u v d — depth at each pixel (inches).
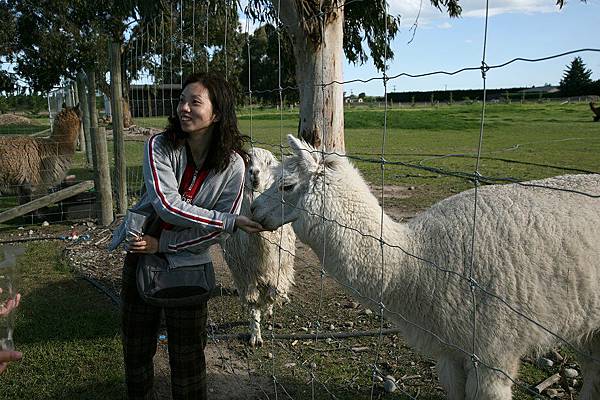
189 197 102.0
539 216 97.3
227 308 196.9
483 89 71.7
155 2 291.3
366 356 156.3
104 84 656.4
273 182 117.7
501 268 95.3
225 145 100.7
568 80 1122.0
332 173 110.1
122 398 139.8
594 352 112.3
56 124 357.7
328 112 213.0
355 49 350.6
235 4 263.7
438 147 706.8
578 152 596.1
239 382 145.6
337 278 110.0
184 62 269.7
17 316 188.2
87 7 746.2
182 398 109.2
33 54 792.9
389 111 1465.3
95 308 195.8
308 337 169.3
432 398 133.3
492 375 97.0
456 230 102.1
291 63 304.2
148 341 111.4
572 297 94.7
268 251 160.9
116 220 323.6
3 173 334.6
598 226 96.3
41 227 320.5
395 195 388.2
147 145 99.6
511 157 567.5
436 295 100.3
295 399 135.6
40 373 152.3
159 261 103.6
